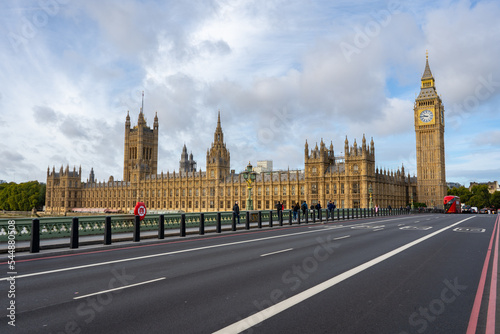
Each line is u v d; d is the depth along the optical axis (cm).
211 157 16275
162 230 2620
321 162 12938
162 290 1156
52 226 2292
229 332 812
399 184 15088
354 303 1029
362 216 7144
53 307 984
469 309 987
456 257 1817
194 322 873
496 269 1517
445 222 5006
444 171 17075
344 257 1792
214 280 1296
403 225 4262
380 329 837
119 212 18638
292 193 13638
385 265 1586
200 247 2191
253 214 4228
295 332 814
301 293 1126
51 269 1493
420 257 1808
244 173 4550
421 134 16512
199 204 16550
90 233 2494
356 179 12162
